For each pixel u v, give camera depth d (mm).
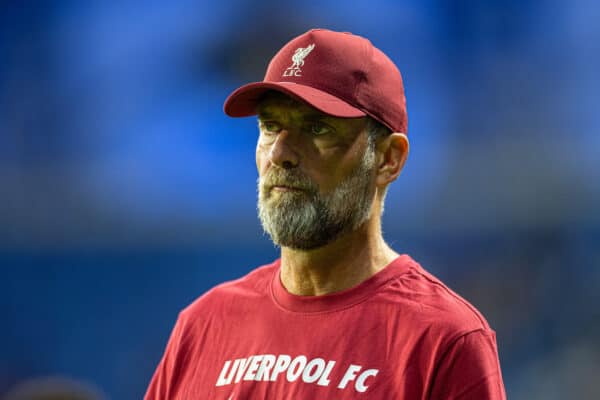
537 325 38062
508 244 39219
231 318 10555
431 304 9672
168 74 46062
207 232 39719
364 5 46750
